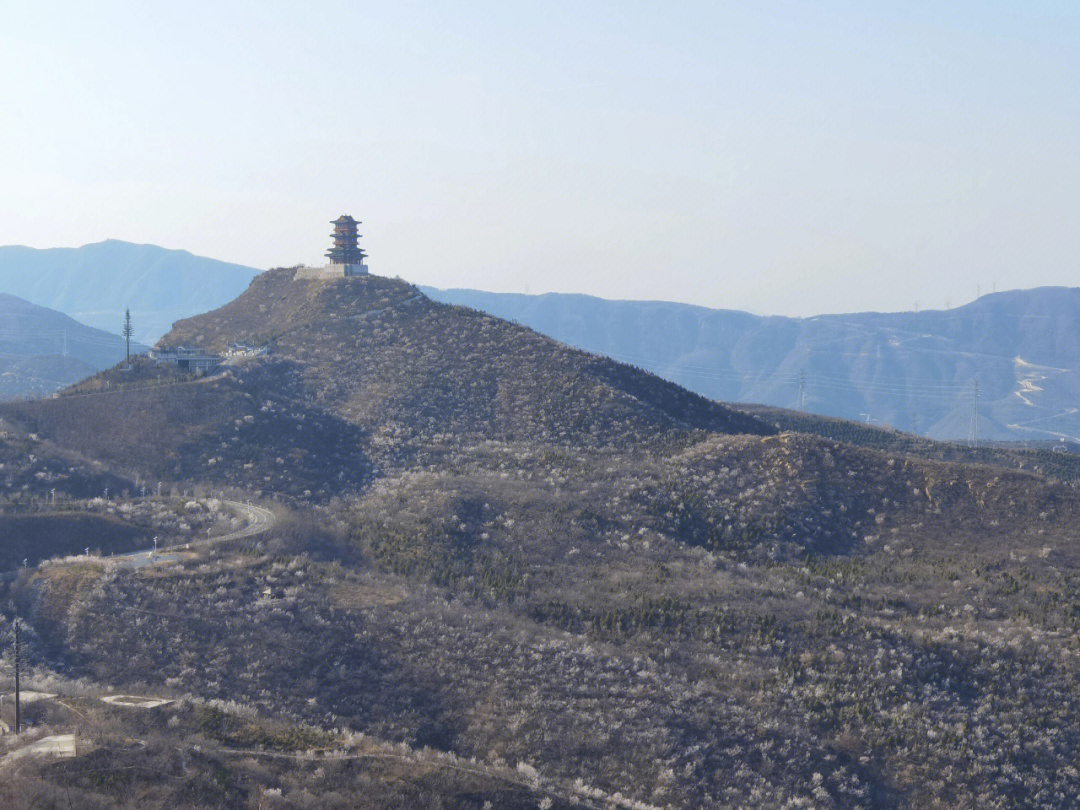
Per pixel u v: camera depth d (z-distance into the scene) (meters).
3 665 141.12
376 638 155.50
